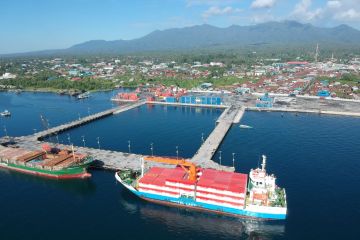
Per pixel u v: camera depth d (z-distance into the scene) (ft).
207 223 431.84
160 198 480.64
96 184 547.90
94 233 407.64
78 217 444.96
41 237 399.65
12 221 436.76
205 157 640.17
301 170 582.76
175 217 446.60
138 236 401.08
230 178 474.08
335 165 602.44
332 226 414.00
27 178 582.35
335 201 472.85
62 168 568.00
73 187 540.11
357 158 634.84
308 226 416.05
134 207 472.03
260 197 447.01
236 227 422.41
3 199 501.15
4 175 597.11
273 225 422.82
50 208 471.21
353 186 518.37
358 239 386.93
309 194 493.36
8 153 650.02
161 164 615.16
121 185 542.16
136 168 594.24
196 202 460.55
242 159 641.81
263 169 474.08
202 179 470.80
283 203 441.68
